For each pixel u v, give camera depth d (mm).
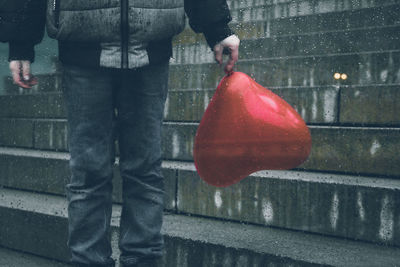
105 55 1678
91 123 1774
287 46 3846
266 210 2385
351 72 3107
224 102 1689
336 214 2205
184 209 2637
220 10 1758
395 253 1980
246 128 1647
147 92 1804
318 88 2865
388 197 2084
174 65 3854
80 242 1830
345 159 2574
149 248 1903
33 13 1704
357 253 1972
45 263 2594
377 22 3889
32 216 2670
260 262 1975
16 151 3637
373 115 2697
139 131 1831
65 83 1791
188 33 4691
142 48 1715
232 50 1778
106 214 1884
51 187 3162
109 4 1641
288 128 1626
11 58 1745
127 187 1897
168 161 3039
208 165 1735
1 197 3070
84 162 1785
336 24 4105
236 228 2361
